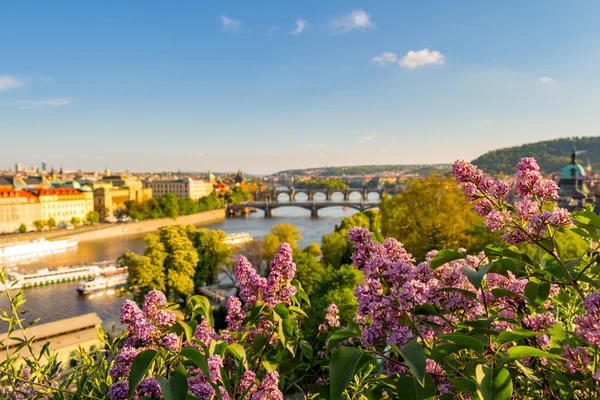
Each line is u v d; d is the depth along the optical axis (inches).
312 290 1911.9
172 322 195.8
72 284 3722.9
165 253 2503.7
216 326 1525.6
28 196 7470.5
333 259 2999.5
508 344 199.9
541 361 201.5
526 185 211.6
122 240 6496.1
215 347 205.5
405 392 155.0
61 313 2849.4
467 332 183.3
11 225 7106.3
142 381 162.2
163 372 206.1
